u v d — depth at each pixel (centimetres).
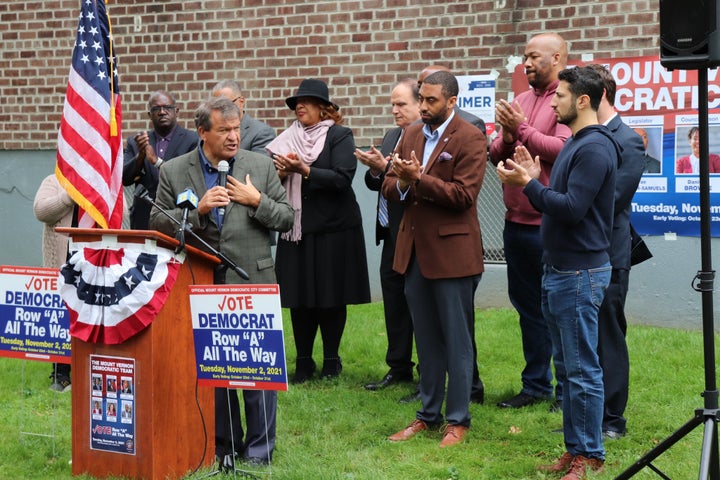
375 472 481
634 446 519
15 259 1017
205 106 490
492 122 844
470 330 544
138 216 683
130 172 673
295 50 907
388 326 670
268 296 432
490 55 839
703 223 414
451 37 852
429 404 552
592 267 465
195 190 493
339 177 666
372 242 906
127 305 442
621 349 538
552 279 472
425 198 523
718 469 410
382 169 566
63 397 634
